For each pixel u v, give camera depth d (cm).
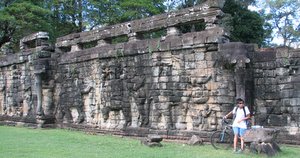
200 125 1720
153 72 1902
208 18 1702
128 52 2020
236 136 1429
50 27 3581
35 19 3409
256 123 1630
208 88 1698
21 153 1420
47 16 3719
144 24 1973
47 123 2583
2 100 3122
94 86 2267
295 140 1542
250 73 1630
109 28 2180
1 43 3728
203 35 1698
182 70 1784
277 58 1605
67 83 2495
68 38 2514
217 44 1662
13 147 1586
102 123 2205
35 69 2623
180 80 1792
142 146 1616
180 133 1770
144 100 1947
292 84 1572
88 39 2339
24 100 2830
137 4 3656
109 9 3856
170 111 1831
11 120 2939
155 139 1612
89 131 2272
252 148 1362
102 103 2197
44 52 2628
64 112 2517
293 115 1566
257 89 1645
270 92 1617
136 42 1992
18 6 3306
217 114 1666
